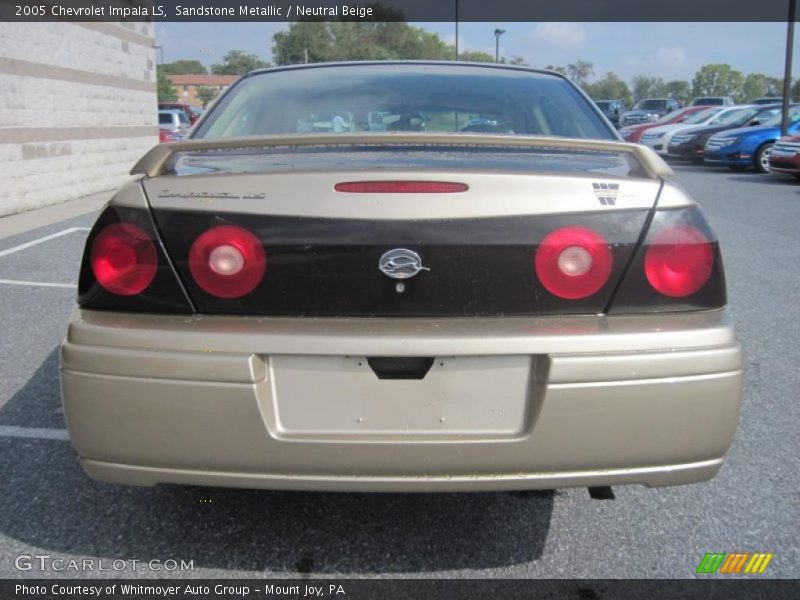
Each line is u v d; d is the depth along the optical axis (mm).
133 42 13844
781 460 2861
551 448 1860
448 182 1887
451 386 1864
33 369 3770
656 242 1917
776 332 4414
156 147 2086
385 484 1879
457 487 1888
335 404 1868
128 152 13711
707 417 1895
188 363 1825
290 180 1900
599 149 2127
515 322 1880
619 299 1918
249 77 3193
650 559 2264
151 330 1862
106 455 1910
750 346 4160
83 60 11617
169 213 1911
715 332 1905
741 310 4879
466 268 1878
